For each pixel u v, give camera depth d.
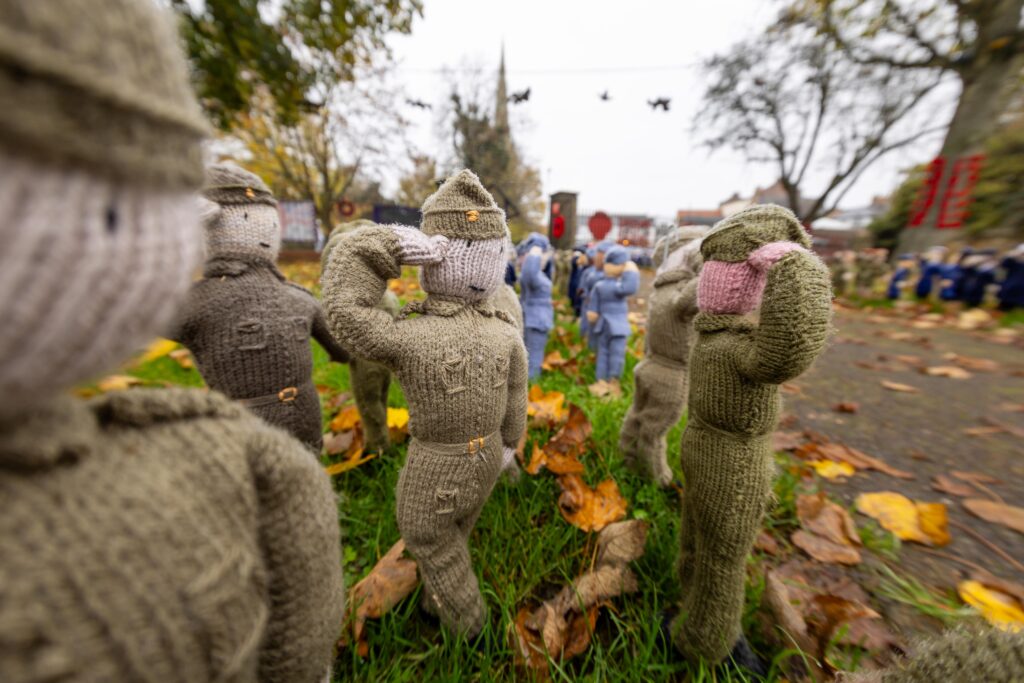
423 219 1.53
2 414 0.48
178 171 0.49
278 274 1.89
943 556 2.08
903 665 1.00
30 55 0.33
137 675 0.52
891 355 5.51
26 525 0.48
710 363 1.40
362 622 1.56
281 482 0.75
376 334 1.32
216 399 0.74
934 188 10.35
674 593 1.82
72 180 0.40
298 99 6.70
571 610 1.66
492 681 1.43
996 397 4.09
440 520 1.46
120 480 0.56
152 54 0.45
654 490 2.40
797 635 1.59
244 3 5.37
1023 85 9.91
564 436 2.53
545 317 3.85
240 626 0.63
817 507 2.27
